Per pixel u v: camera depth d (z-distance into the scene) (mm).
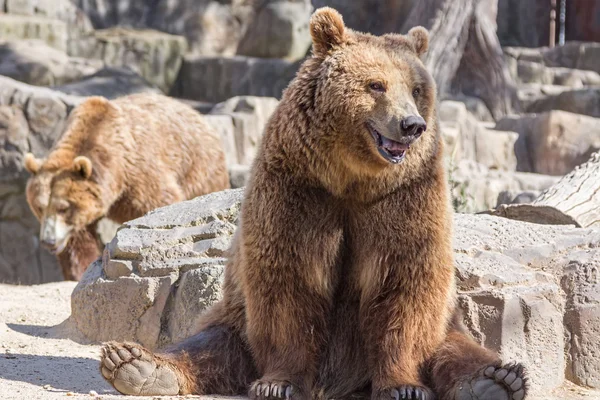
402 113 7793
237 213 11961
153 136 18469
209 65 34844
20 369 9422
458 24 31766
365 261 8188
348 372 8531
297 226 8070
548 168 30078
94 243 19156
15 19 32062
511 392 7547
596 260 10289
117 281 11609
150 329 11281
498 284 9922
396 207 8047
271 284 8141
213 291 10852
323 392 8445
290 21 35938
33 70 29969
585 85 37625
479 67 33344
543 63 38312
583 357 10039
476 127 29234
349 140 7949
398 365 8133
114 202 18266
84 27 35188
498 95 33312
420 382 8156
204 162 19547
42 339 11789
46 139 25359
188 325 10844
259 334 8312
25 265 25984
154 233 11898
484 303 9758
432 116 8266
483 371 7629
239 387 8703
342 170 8031
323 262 8164
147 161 18125
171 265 11438
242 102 28438
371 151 7934
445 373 8094
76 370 9602
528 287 10023
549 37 42781
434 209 8086
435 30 31484
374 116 7906
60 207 17609
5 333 11938
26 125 25281
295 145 8047
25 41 31578
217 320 9156
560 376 9984
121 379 8047
